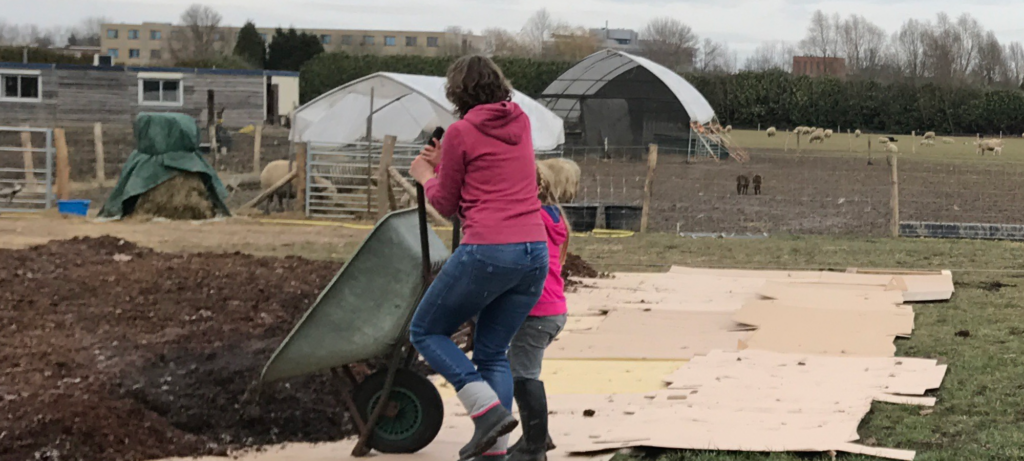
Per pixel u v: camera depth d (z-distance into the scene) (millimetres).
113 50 111625
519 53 69812
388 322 4457
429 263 4418
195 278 8727
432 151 4312
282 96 48531
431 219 15297
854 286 9766
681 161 35938
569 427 5027
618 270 11523
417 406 4578
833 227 16531
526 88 53125
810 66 74188
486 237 3953
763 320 7895
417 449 4598
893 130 57438
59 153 17875
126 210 15734
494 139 3984
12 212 16578
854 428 4934
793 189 24000
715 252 13141
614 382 6164
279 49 67125
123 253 10273
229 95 40344
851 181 26578
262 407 5023
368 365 5871
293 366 4500
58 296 7625
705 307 8766
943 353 6910
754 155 39406
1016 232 15086
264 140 37062
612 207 16234
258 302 7855
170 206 15719
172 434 4645
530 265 4000
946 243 14320
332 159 18781
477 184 3994
